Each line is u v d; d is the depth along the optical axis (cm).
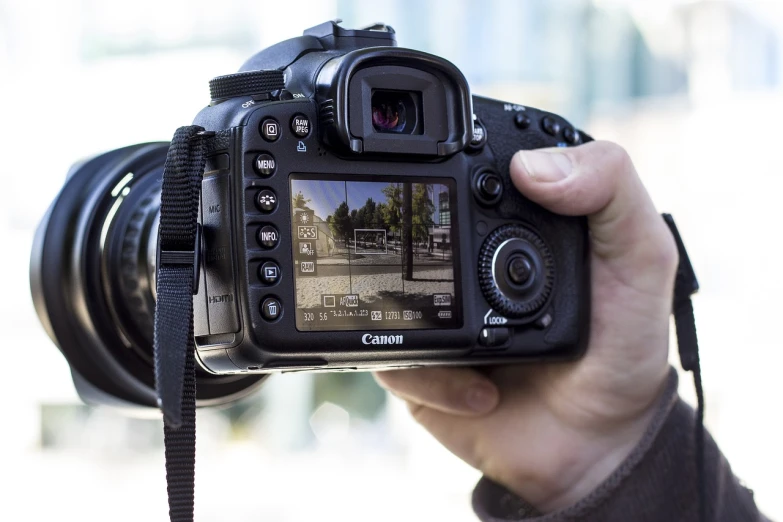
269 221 119
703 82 445
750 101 446
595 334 145
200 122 127
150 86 377
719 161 447
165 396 107
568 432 152
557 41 423
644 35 439
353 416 407
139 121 374
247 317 118
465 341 131
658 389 147
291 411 405
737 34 447
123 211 161
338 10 392
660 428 141
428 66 129
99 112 373
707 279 445
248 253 118
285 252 120
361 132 124
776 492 396
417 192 129
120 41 376
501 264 135
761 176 445
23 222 367
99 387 162
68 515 367
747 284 442
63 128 371
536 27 420
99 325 159
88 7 372
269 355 119
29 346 376
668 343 145
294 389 405
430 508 384
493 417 157
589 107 432
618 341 144
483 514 151
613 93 436
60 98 371
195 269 116
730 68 446
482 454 158
